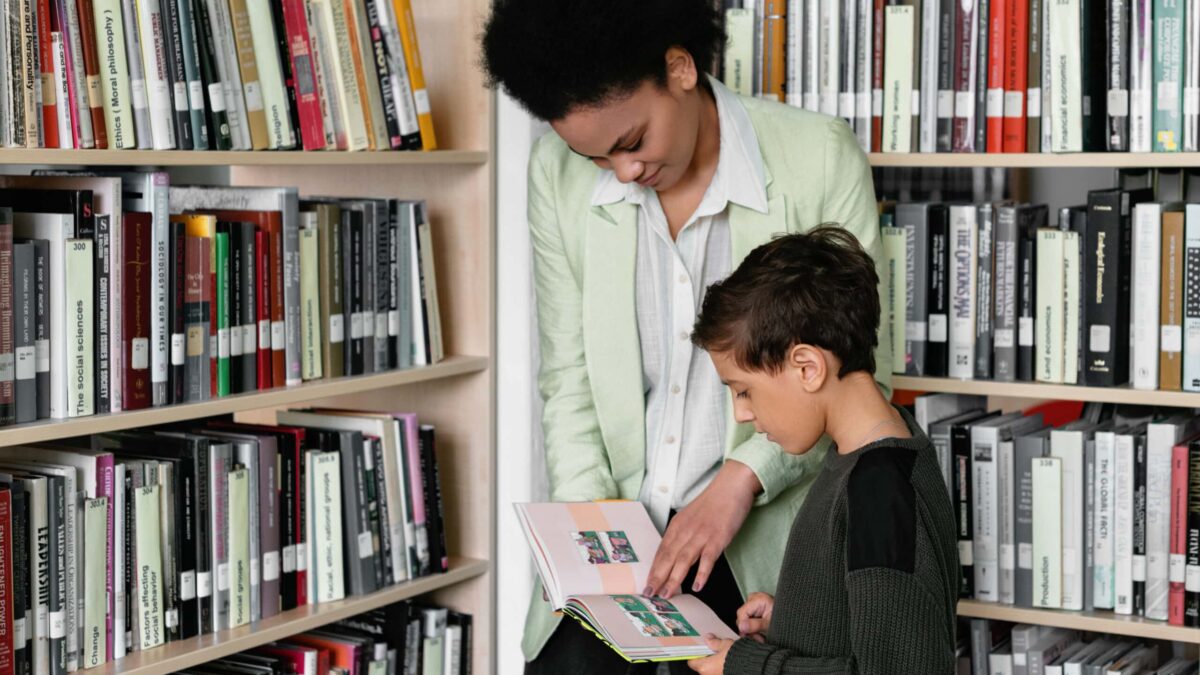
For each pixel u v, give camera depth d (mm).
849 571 1427
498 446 2459
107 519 1858
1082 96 2213
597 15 1601
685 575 1773
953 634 1521
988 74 2277
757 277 1546
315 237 2127
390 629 2328
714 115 1859
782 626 1567
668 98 1691
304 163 2055
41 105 1738
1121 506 2256
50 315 1781
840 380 1545
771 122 1878
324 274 2148
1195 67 2139
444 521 2498
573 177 1941
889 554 1409
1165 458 2217
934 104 2316
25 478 1772
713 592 1883
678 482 1894
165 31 1864
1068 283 2268
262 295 2043
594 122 1663
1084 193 2469
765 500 1824
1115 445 2254
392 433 2270
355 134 2156
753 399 1577
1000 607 2326
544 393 2025
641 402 1906
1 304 1707
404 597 2271
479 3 2340
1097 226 2225
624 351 1899
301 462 2141
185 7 1885
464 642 2465
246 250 2012
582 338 1979
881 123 2342
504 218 2404
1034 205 2396
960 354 2346
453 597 2494
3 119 1680
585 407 1980
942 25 2299
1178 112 2156
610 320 1898
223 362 1996
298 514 2137
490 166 2375
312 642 2268
